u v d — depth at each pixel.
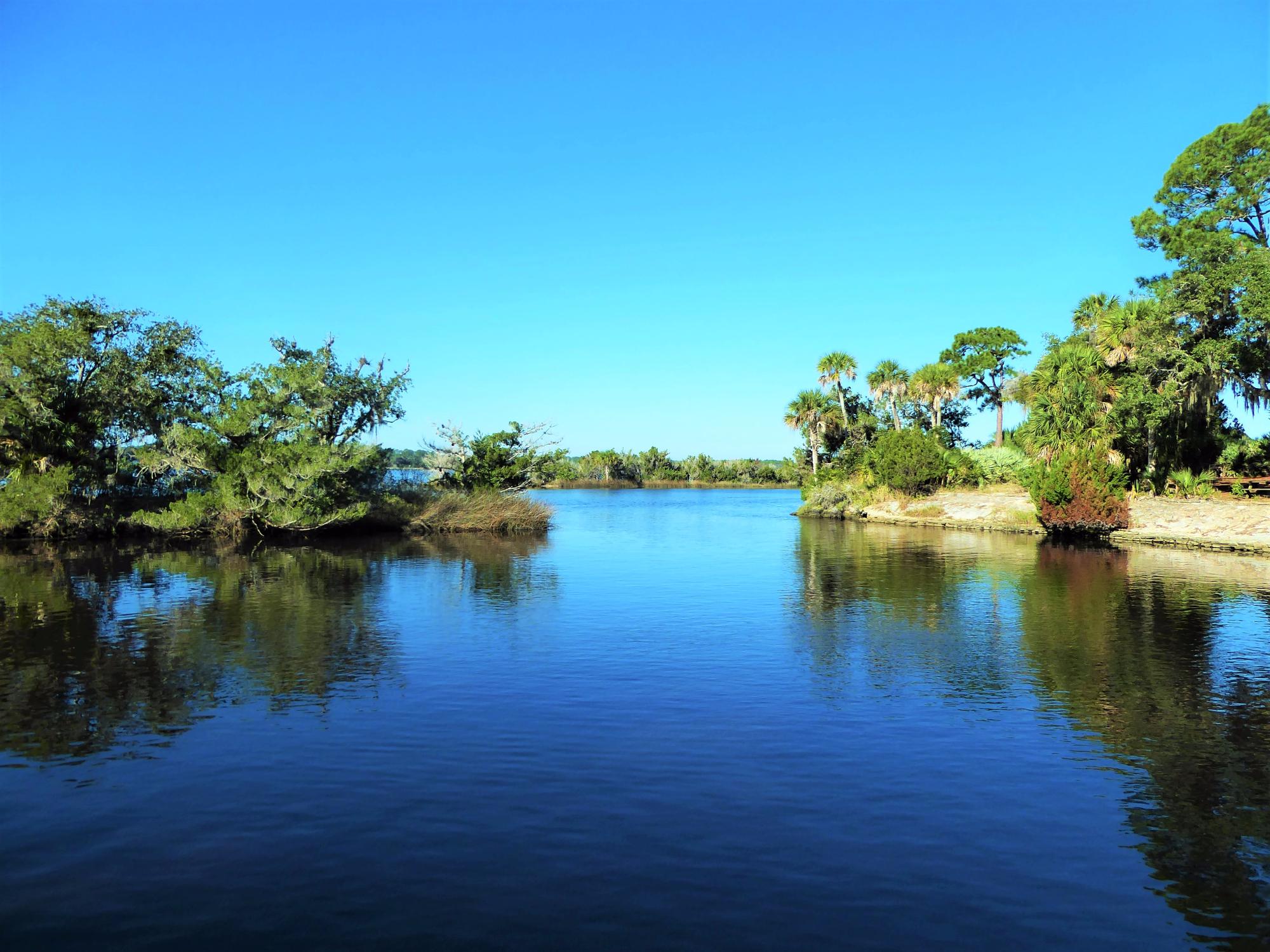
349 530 40.09
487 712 10.16
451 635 14.93
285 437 36.00
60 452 35.47
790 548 32.66
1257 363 34.19
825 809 7.28
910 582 22.28
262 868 6.20
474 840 6.64
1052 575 23.50
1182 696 10.88
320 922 5.44
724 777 8.04
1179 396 35.81
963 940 5.29
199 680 11.66
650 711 10.19
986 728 9.57
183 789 7.70
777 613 17.28
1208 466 39.19
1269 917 5.61
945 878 6.09
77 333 34.16
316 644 14.16
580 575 24.14
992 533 40.31
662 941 5.23
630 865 6.24
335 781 7.91
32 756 8.61
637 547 33.28
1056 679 11.76
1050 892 5.91
